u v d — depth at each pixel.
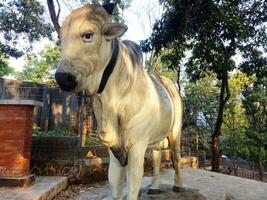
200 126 16.77
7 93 9.05
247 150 20.02
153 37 9.38
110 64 2.40
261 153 19.39
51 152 6.72
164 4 9.31
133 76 2.65
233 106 18.36
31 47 13.41
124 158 2.67
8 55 13.55
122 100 2.58
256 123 18.38
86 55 2.15
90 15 2.18
